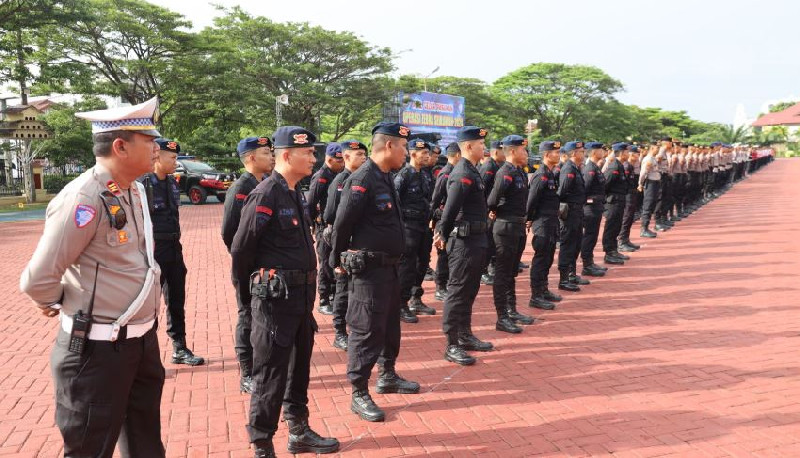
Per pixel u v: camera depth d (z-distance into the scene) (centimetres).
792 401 422
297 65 3134
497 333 591
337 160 646
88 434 237
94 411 236
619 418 398
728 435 373
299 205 337
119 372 241
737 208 1714
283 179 331
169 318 504
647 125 7106
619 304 698
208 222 1584
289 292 323
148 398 269
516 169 571
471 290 507
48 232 224
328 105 3328
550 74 5581
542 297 690
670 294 742
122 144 237
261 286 319
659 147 1258
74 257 227
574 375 477
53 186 2650
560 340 568
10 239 1359
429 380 471
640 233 1227
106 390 238
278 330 321
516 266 620
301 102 3180
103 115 236
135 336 246
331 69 3316
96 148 238
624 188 921
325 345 561
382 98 3347
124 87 2616
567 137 5544
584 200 770
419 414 409
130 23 2503
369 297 400
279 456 352
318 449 354
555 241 687
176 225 488
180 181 2161
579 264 945
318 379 477
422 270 657
